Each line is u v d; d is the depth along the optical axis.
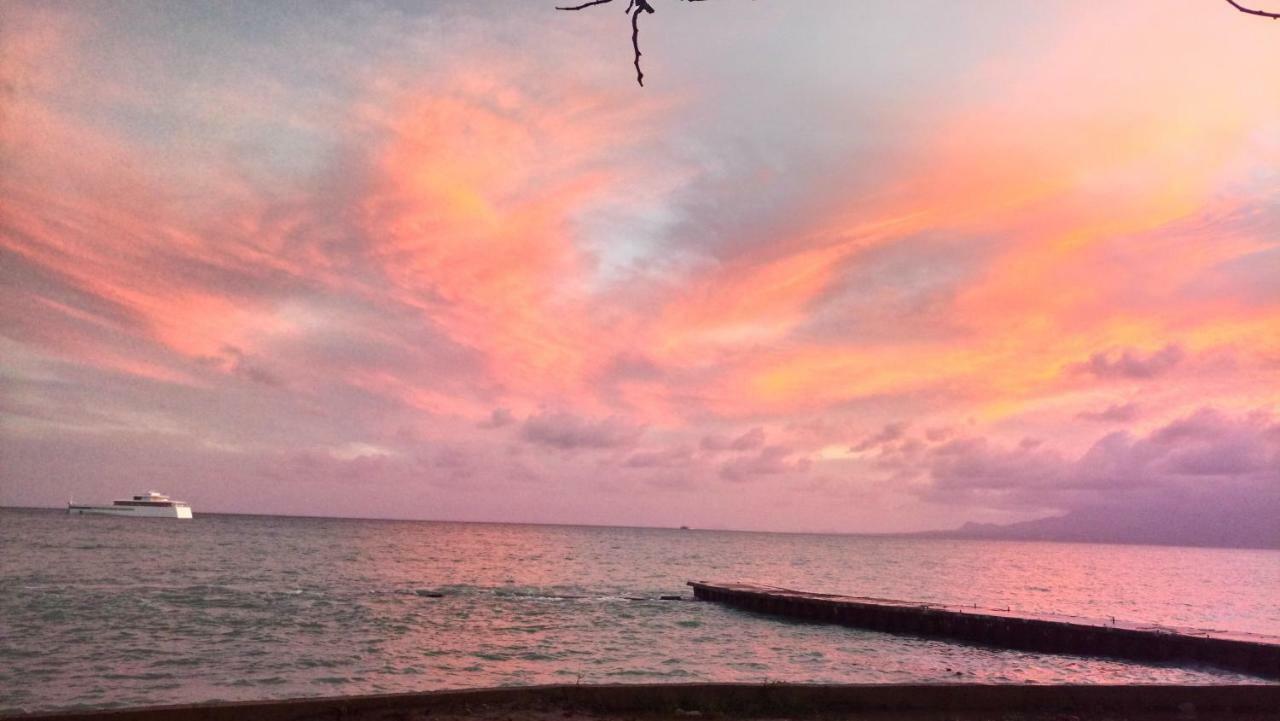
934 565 111.94
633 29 3.23
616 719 9.34
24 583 41.00
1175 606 53.47
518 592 48.00
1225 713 10.73
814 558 124.88
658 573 75.69
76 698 15.89
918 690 10.30
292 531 157.50
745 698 10.02
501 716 9.19
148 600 35.59
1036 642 28.25
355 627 28.86
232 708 8.38
